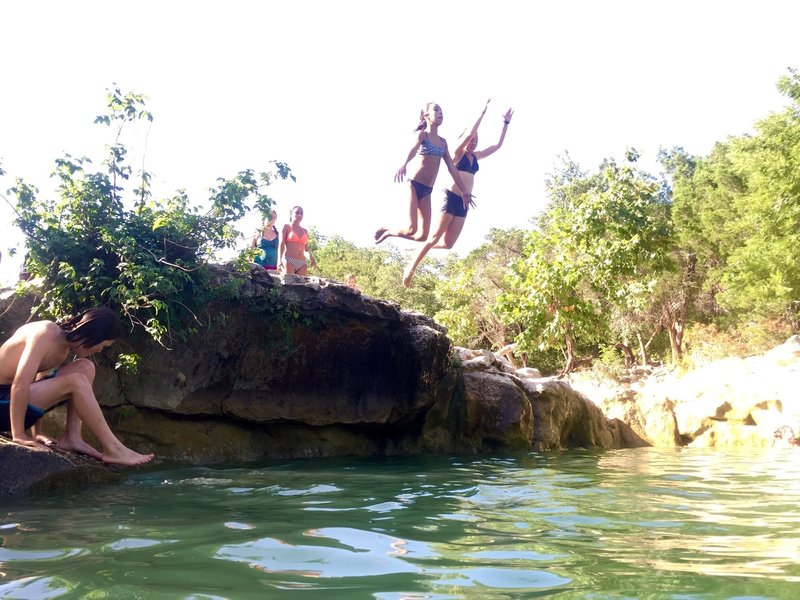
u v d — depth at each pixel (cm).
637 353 3931
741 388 1319
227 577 269
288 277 901
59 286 755
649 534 365
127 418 786
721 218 3366
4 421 530
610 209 1650
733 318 3381
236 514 417
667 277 3164
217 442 835
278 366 885
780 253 2623
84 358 579
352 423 916
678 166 4462
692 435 1277
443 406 977
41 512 419
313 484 572
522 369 1315
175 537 345
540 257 1669
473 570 283
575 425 1144
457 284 2502
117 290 758
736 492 548
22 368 512
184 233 827
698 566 291
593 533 367
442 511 438
